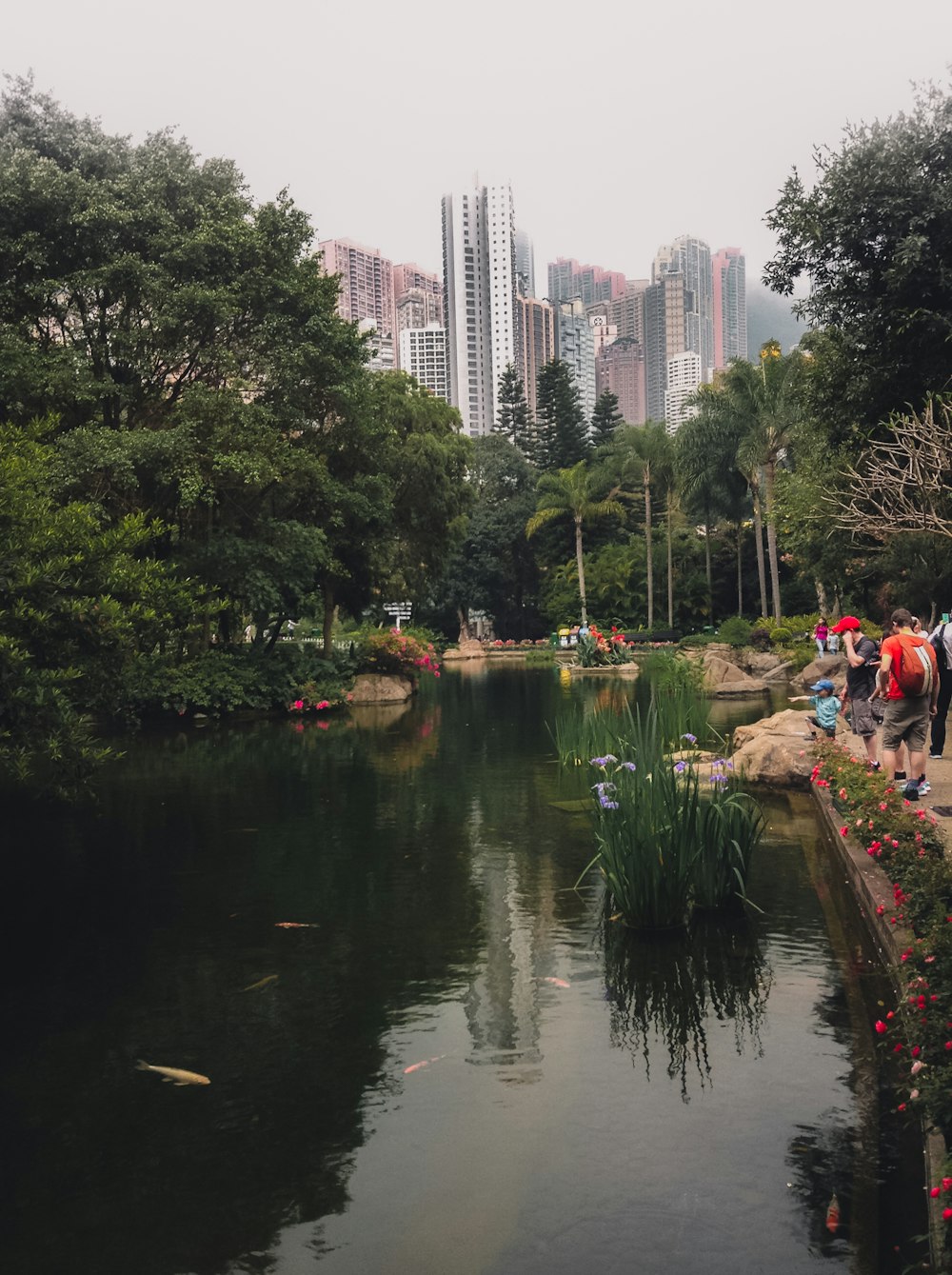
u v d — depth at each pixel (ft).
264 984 17.69
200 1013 16.34
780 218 36.99
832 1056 14.06
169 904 22.99
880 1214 10.11
